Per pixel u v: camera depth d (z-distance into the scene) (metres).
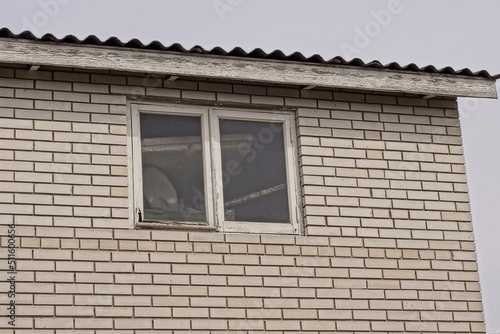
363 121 9.87
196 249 8.94
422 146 10.03
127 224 8.80
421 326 9.48
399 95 10.10
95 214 8.71
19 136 8.67
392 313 9.41
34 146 8.70
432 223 9.82
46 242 8.48
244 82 9.55
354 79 9.66
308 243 9.31
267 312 8.99
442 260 9.74
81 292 8.46
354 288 9.34
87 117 8.93
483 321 9.71
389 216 9.68
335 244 9.41
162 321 8.63
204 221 9.15
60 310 8.36
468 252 9.87
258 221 9.32
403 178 9.85
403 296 9.49
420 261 9.66
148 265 8.73
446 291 9.66
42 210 8.55
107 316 8.48
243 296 8.96
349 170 9.67
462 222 9.95
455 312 9.64
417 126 10.08
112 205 8.79
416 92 9.88
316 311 9.15
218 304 8.85
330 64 9.58
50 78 8.90
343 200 9.56
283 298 9.08
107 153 8.91
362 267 9.42
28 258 8.39
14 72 8.80
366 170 9.73
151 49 8.95
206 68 9.13
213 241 9.02
